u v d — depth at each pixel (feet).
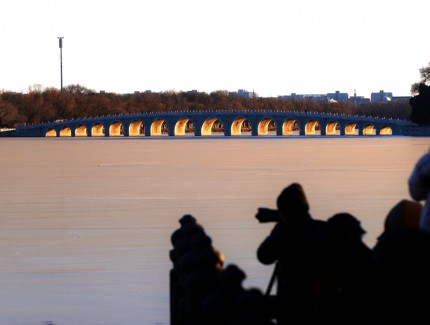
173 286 64.54
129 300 115.34
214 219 202.49
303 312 53.98
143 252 155.43
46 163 482.28
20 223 201.36
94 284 126.93
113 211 225.56
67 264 143.84
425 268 47.57
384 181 318.65
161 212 221.46
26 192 289.53
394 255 48.08
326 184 304.71
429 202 50.37
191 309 50.19
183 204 241.35
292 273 54.49
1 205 245.45
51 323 103.60
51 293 120.67
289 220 55.21
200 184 313.53
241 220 199.62
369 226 183.01
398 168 400.47
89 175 374.43
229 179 336.70
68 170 413.59
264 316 42.42
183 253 56.08
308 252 54.08
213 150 643.86
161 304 113.19
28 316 107.14
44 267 141.18
